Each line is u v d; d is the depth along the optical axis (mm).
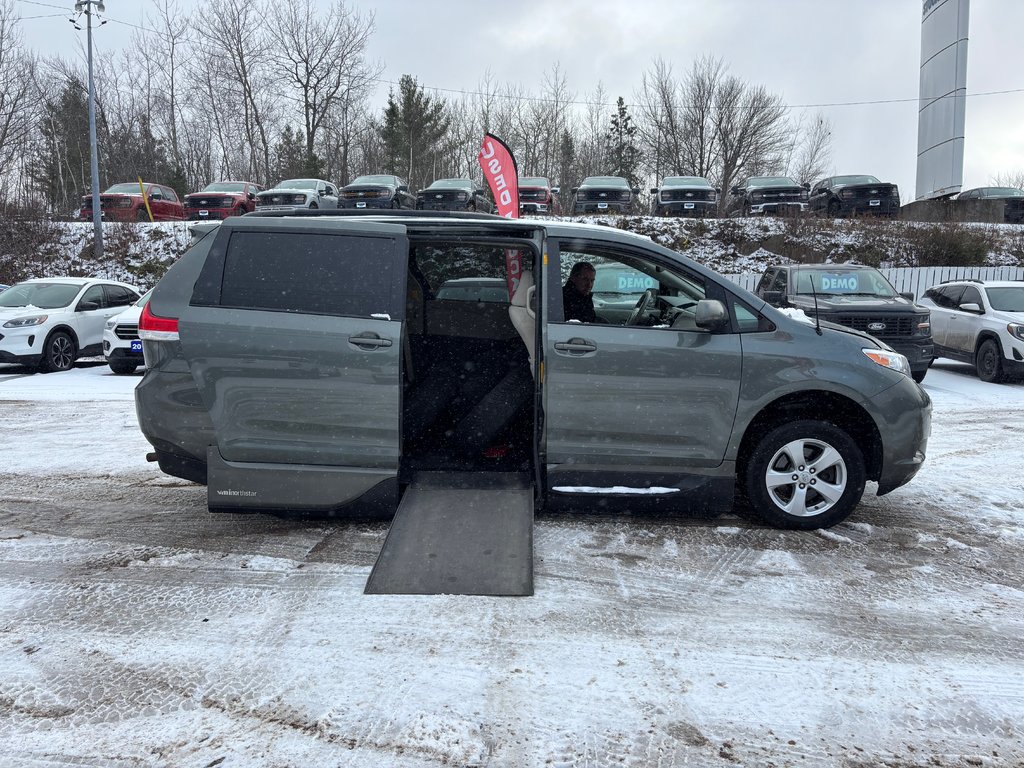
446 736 2508
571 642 3172
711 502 4520
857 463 4555
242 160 49312
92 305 14000
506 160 9203
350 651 3076
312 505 4340
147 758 2391
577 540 4398
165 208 27781
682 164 47500
